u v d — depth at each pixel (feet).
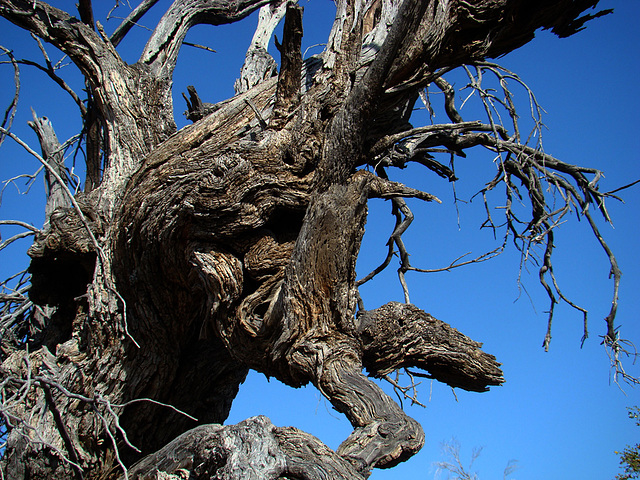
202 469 6.81
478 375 8.75
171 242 8.98
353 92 8.30
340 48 9.21
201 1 11.64
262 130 9.00
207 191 8.54
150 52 11.23
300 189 8.70
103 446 9.51
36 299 10.48
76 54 10.75
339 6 9.75
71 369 9.46
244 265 8.66
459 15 8.97
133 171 9.56
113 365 9.51
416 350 8.73
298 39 8.66
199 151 9.00
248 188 8.56
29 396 9.36
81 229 9.71
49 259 9.93
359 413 7.37
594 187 9.86
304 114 8.84
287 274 8.02
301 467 6.38
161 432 10.16
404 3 7.82
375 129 10.06
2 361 9.82
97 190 10.12
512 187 9.93
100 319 9.46
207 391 10.50
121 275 9.54
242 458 6.44
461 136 10.77
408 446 6.91
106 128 10.71
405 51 8.48
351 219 7.98
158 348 9.78
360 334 8.56
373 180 8.56
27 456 9.07
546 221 9.48
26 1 10.56
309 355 7.82
